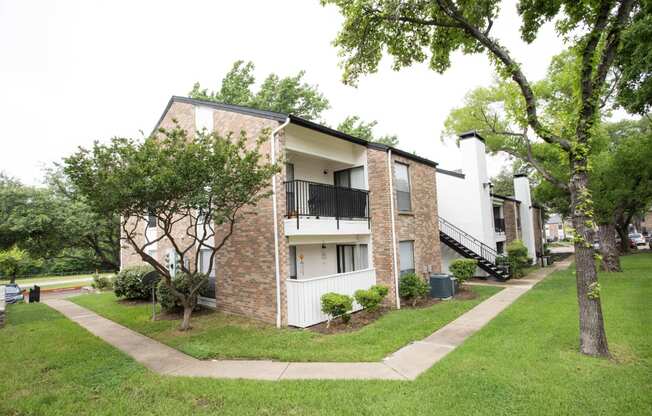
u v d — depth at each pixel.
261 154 8.62
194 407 4.38
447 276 12.24
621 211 17.06
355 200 11.21
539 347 6.13
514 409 3.99
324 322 8.93
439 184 19.11
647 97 9.51
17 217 17.28
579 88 6.57
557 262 25.61
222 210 8.06
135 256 16.56
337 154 11.44
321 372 5.49
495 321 8.29
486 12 6.88
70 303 13.71
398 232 11.62
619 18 5.83
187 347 6.93
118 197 6.75
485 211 18.38
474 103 22.48
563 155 6.50
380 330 7.83
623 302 9.45
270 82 21.52
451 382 4.80
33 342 7.70
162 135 13.66
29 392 5.04
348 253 13.02
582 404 4.05
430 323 8.40
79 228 18.48
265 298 9.13
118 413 4.29
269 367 5.82
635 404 4.00
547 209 31.72
